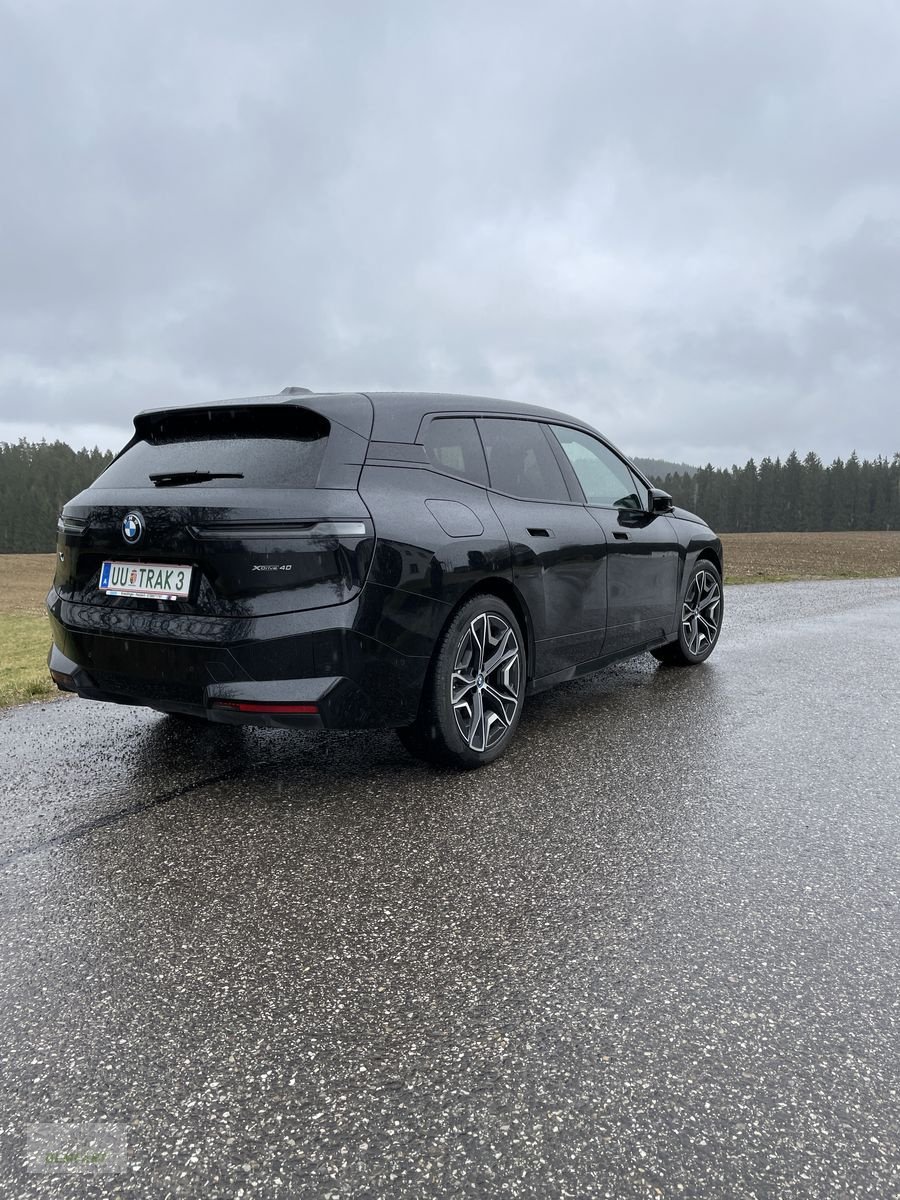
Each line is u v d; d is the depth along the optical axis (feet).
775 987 6.08
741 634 23.76
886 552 123.65
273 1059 5.33
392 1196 4.25
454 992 6.05
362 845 8.70
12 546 424.05
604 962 6.43
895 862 8.23
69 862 8.33
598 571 13.67
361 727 9.69
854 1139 4.62
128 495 10.15
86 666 10.56
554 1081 5.10
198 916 7.22
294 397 10.32
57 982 6.22
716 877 7.89
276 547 9.12
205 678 9.43
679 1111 4.84
